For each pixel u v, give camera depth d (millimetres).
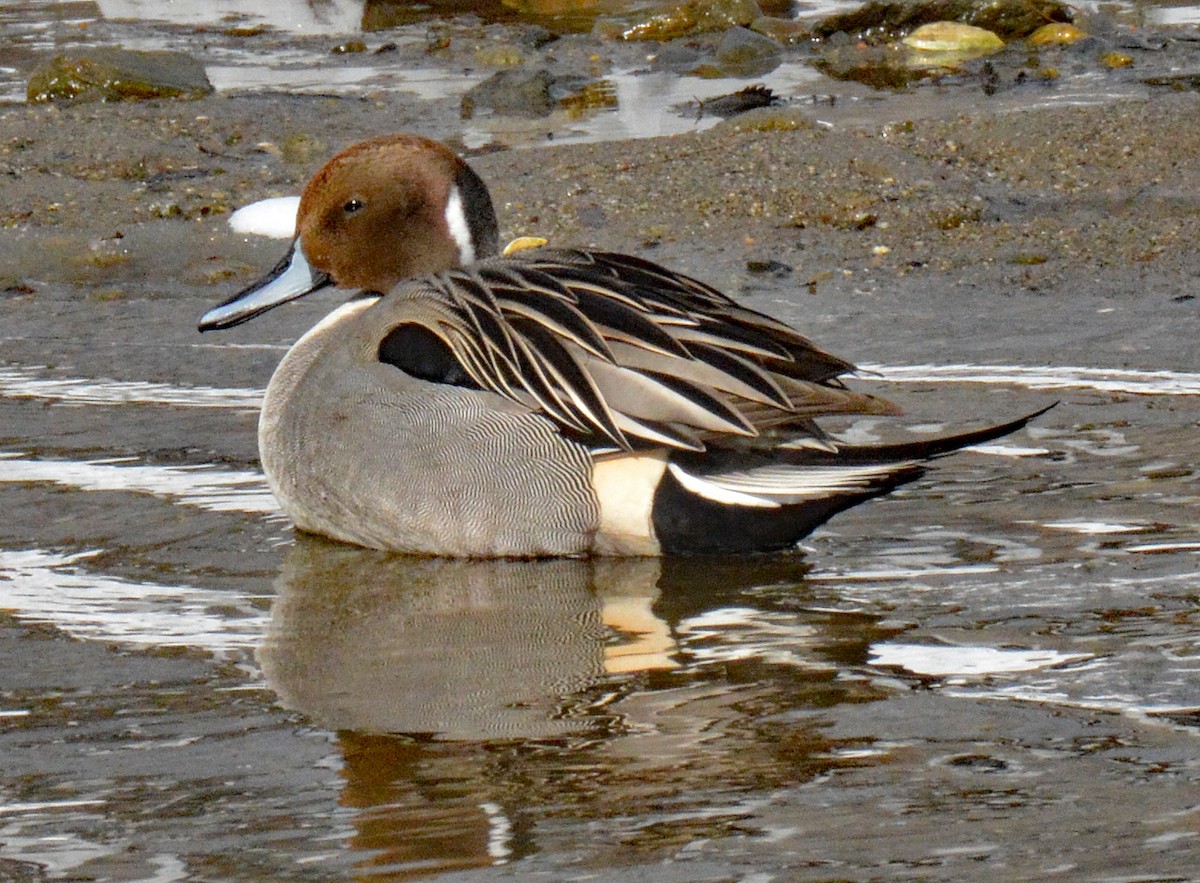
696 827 6809
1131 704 7848
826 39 24688
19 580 9727
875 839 6684
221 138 20422
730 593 9484
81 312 15312
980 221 17109
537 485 9938
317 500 10359
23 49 24797
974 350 13617
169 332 14719
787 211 17391
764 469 9680
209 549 10281
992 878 6379
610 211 17500
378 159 11477
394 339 10383
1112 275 15500
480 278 10578
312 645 8812
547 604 9391
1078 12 25484
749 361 9711
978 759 7348
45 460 11695
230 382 13375
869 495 9586
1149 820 6785
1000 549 9906
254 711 8000
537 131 20438
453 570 10023
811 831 6754
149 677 8414
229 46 25094
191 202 18281
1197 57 23203
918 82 22328
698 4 25219
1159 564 9562
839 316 14664
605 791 7133
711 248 16547
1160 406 12195
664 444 9617
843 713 7824
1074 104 20766
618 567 9977
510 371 9984
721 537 9852
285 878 6480
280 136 20516
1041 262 15938
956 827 6770
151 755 7562
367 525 10258
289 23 26562
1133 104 20125
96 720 7930
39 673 8461
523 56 24094
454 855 6625
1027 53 23766
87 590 9594
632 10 26578
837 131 19547
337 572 9961
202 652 8734
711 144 19234
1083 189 17828
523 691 8156
